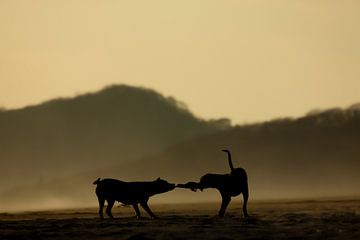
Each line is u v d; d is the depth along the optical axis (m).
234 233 42.94
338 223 49.81
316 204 86.69
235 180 56.50
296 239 39.41
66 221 56.88
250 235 41.53
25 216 71.44
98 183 58.12
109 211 58.38
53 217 68.00
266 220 53.41
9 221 58.38
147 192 57.69
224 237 40.25
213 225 48.94
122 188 57.62
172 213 70.38
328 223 49.88
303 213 63.31
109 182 57.88
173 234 42.44
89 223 53.50
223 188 56.66
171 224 50.50
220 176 56.84
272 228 46.25
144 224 51.09
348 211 65.94
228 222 51.62
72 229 48.12
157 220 55.31
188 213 69.62
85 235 43.44
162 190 57.38
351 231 43.50
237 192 56.94
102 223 53.16
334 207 76.12
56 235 43.81
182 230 45.12
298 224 49.19
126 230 45.88
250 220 53.44
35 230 47.78
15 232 46.28
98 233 44.41
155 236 41.47
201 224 49.94
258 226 47.88
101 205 57.72
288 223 50.19
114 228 48.03
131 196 57.53
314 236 40.78
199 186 56.69
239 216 58.81
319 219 53.56
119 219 57.91
